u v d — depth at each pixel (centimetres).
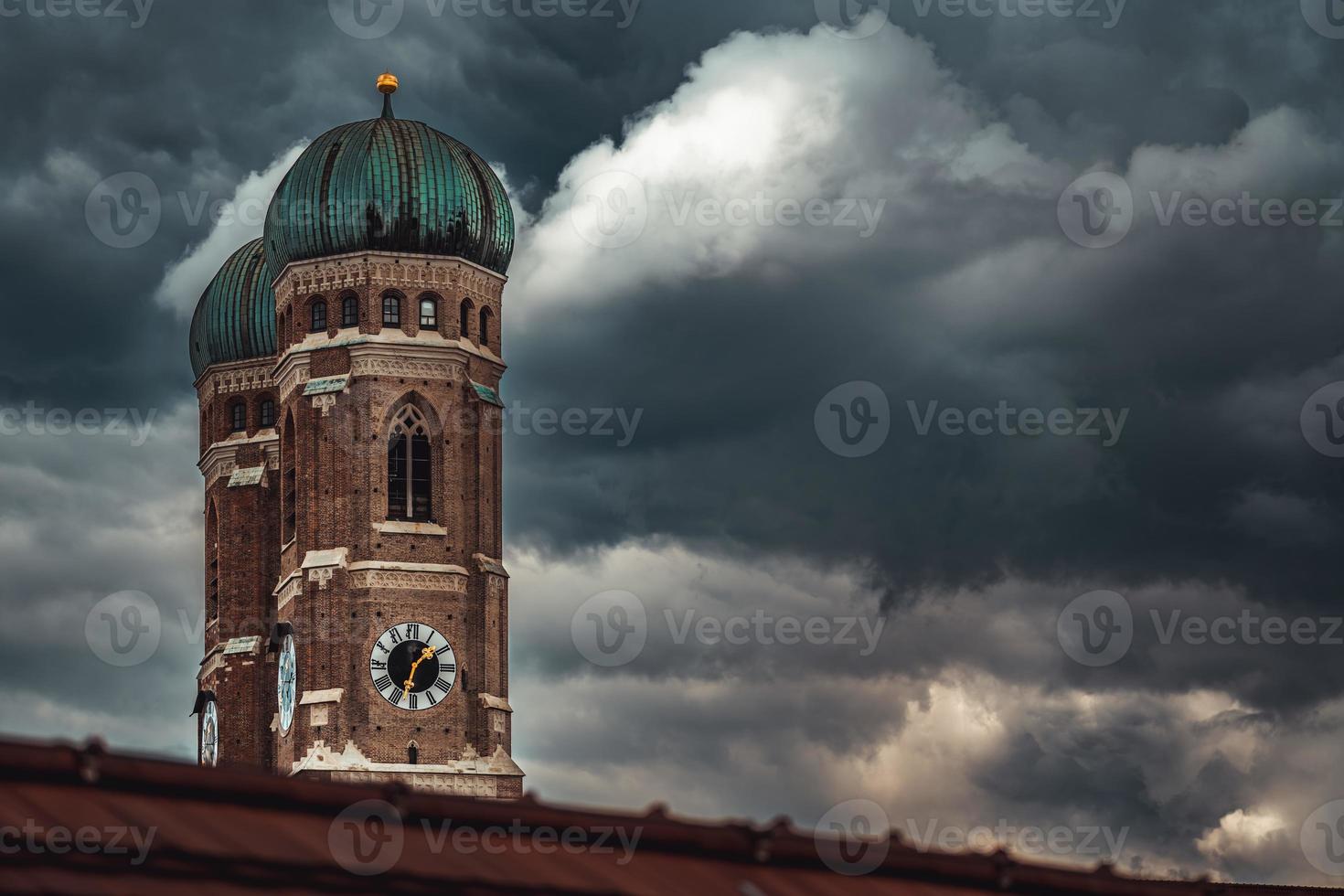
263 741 19488
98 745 4975
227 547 19838
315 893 4897
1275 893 11081
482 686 18438
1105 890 6431
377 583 18362
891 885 6019
